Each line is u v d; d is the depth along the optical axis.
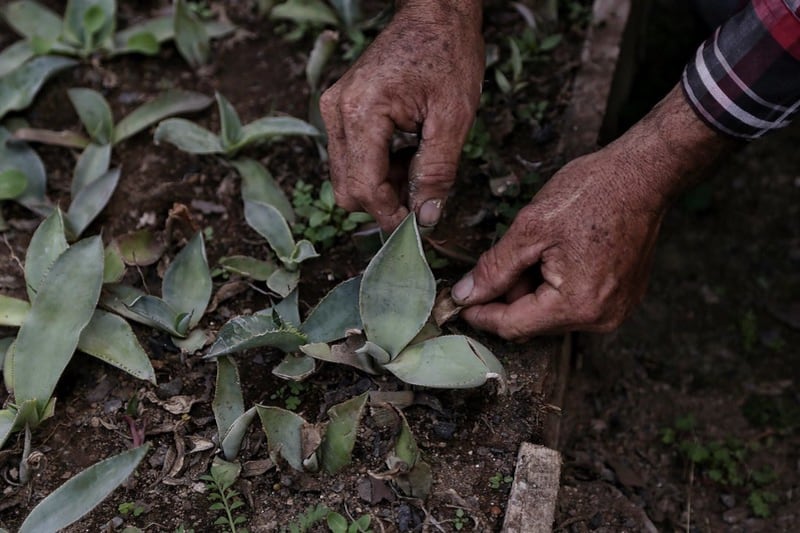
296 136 1.66
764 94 1.15
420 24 1.27
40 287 1.30
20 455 1.28
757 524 1.56
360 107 1.20
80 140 1.64
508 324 1.28
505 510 1.19
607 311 1.26
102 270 1.31
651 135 1.24
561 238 1.24
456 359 1.21
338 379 1.32
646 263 1.31
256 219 1.46
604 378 1.76
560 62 1.75
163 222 1.56
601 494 1.52
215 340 1.33
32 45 1.74
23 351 1.29
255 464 1.24
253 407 1.21
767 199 2.03
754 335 1.83
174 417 1.31
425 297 1.23
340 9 1.78
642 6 1.95
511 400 1.30
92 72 1.77
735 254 1.95
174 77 1.78
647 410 1.73
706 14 1.59
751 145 2.10
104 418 1.32
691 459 1.64
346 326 1.31
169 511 1.21
